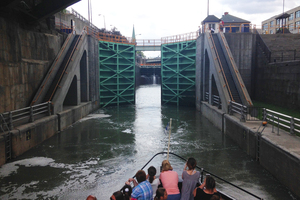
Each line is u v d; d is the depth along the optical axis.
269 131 12.51
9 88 14.89
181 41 32.41
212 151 13.99
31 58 17.98
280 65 22.05
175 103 34.53
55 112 18.27
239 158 12.79
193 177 5.91
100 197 8.98
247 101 17.81
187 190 5.74
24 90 16.89
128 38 36.16
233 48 28.36
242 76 28.67
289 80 20.34
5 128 13.00
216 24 34.88
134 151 14.10
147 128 19.84
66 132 18.36
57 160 12.59
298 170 8.45
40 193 9.24
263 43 26.72
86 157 13.08
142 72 76.19
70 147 14.75
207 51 25.73
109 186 9.84
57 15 33.50
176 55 33.22
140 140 16.34
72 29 26.91
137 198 5.34
